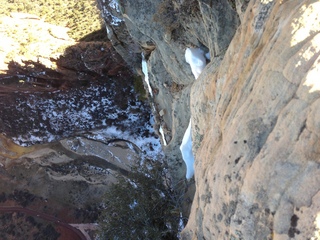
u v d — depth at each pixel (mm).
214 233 5215
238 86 5371
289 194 3836
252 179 4258
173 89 11633
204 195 5539
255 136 4445
